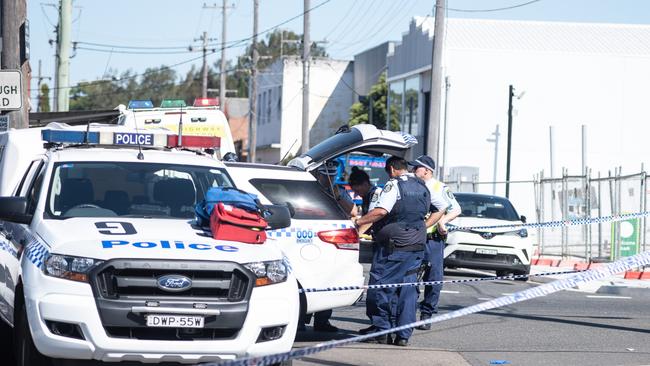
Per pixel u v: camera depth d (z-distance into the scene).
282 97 92.00
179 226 11.37
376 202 14.38
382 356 13.77
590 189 35.31
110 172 12.41
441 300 21.50
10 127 24.14
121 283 10.09
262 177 14.70
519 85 56.41
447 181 45.78
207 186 12.61
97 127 16.34
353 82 91.50
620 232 31.48
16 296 11.13
